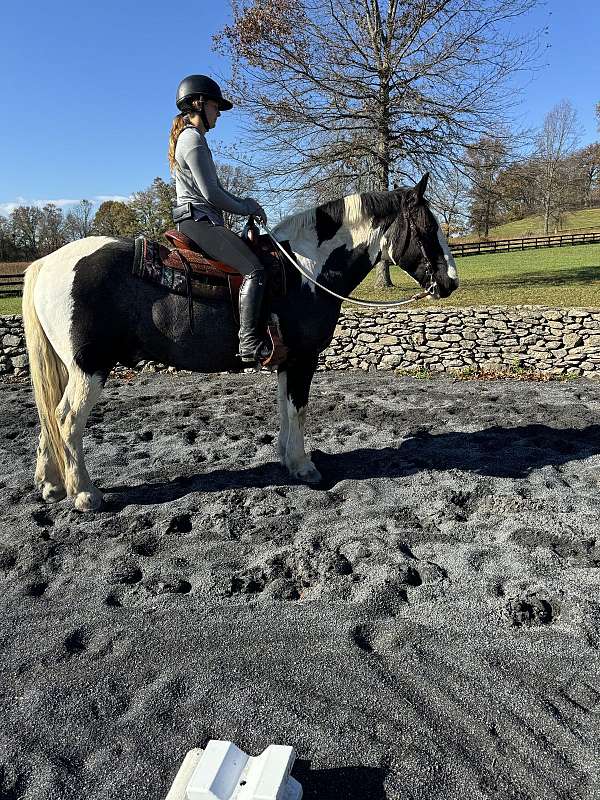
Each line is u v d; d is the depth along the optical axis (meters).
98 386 4.06
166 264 3.95
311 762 2.28
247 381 9.27
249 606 3.22
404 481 4.81
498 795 2.13
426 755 2.29
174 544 3.88
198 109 3.93
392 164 17.48
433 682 2.65
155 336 4.06
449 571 3.49
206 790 1.99
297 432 4.85
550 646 2.87
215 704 2.56
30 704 2.58
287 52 15.98
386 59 16.19
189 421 6.82
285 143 16.98
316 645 2.90
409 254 4.47
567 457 5.35
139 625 3.09
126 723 2.48
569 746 2.32
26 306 4.01
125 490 4.76
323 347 4.61
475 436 6.05
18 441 6.21
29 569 3.61
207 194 3.83
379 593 3.24
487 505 4.34
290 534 3.95
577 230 57.59
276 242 4.21
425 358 9.72
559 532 3.90
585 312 8.88
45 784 2.21
